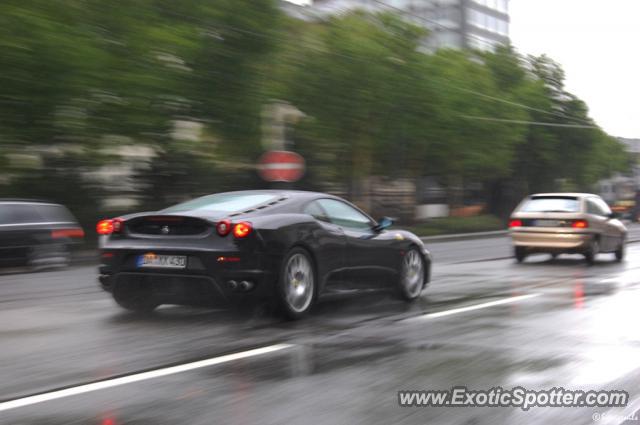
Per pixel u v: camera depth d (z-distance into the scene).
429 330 7.40
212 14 24.80
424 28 35.97
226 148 27.48
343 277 8.52
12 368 5.72
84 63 20.53
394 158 37.38
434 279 12.59
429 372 5.61
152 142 24.59
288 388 5.13
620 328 7.51
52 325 7.64
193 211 7.85
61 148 23.31
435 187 49.69
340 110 31.98
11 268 15.56
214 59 25.36
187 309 8.67
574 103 51.31
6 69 19.41
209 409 4.63
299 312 7.90
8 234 15.13
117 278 7.90
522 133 44.19
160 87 23.00
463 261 17.25
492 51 48.03
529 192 51.91
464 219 42.28
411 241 9.67
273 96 27.59
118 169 26.45
